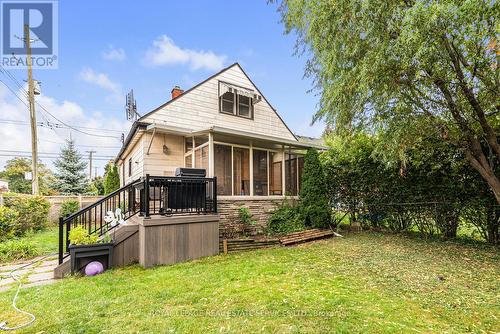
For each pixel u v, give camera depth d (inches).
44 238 327.9
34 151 501.4
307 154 352.8
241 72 456.8
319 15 187.3
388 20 163.0
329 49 194.4
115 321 111.7
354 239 287.0
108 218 213.0
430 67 167.6
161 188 231.6
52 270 202.7
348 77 185.2
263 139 342.6
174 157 358.0
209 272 179.9
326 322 107.3
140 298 136.9
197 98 396.2
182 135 355.9
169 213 224.1
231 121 428.1
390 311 117.4
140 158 366.0
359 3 166.1
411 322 107.7
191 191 237.3
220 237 298.2
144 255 200.8
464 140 214.2
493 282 152.5
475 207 253.3
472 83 175.2
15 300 136.9
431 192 285.1
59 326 108.6
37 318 116.2
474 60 166.6
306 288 145.9
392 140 195.9
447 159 251.6
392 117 192.7
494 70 169.0
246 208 323.9
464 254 213.9
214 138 331.6
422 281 155.7
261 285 152.0
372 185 338.6
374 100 188.7
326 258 210.7
